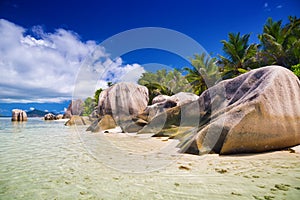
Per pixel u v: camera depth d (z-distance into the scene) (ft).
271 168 9.71
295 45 49.32
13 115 78.54
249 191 7.14
